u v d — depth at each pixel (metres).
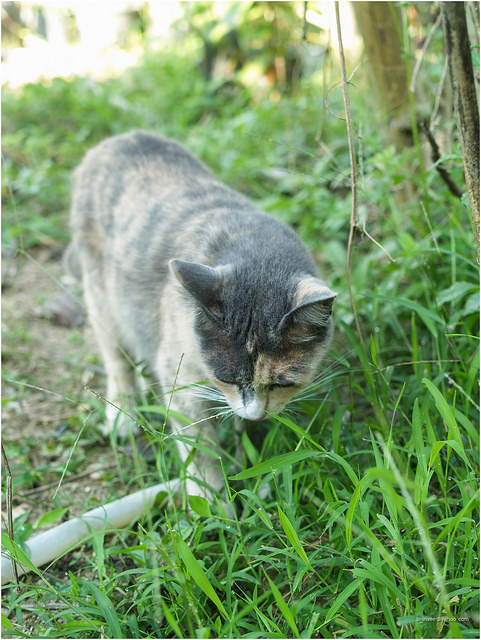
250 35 1.45
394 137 0.88
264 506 0.57
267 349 0.57
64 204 1.24
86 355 0.92
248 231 0.65
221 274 0.59
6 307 1.00
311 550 0.58
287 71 1.52
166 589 0.56
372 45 0.85
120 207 0.78
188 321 0.63
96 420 0.80
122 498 0.64
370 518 0.57
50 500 0.68
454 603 0.50
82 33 2.37
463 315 0.70
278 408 0.61
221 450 0.63
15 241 1.12
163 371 0.68
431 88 0.85
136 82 1.72
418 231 0.84
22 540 0.59
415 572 0.51
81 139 1.37
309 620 0.51
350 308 0.77
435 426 0.64
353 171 0.61
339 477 0.61
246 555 0.54
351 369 0.66
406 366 0.75
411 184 0.89
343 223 0.98
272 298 0.58
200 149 1.26
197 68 1.72
